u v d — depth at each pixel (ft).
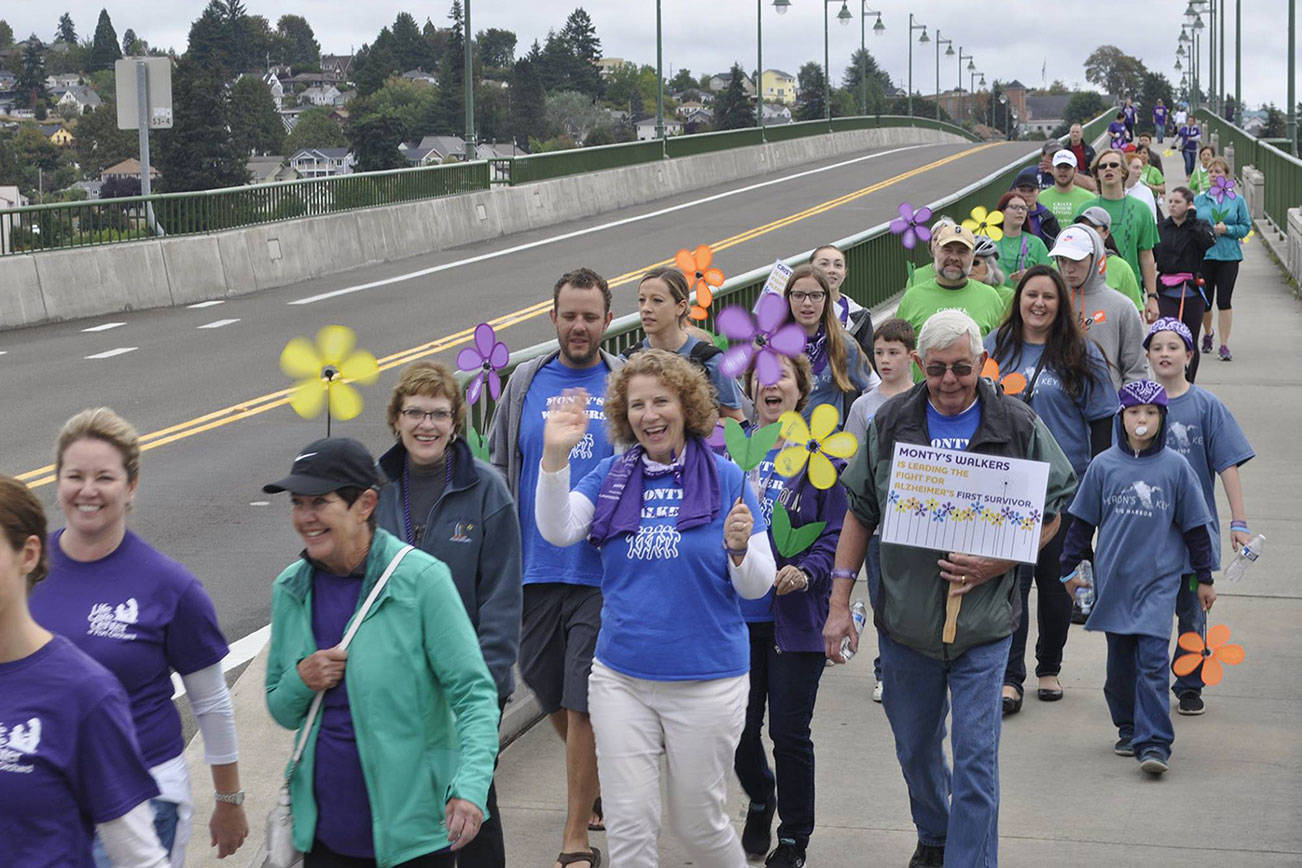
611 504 18.53
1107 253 37.88
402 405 19.06
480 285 99.96
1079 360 27.84
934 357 19.58
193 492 46.88
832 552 21.21
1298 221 83.41
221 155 385.70
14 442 54.34
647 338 24.68
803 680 21.17
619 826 18.29
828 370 26.23
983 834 19.47
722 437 20.98
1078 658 30.94
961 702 19.72
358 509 15.60
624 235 132.05
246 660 31.42
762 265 108.37
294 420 57.82
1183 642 24.88
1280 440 47.80
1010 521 19.35
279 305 92.68
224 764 16.81
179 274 94.84
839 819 23.26
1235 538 27.37
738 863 18.98
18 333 82.12
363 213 114.83
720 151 196.95
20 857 12.53
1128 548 25.12
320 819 15.78
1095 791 24.06
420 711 15.74
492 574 19.15
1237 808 23.21
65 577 15.93
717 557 18.19
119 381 66.95
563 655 22.09
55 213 87.71
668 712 18.30
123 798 12.85
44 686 12.60
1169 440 28.04
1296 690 28.32
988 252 35.45
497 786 24.29
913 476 19.71
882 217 141.08
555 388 22.74
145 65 93.50
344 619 15.75
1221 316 61.67
